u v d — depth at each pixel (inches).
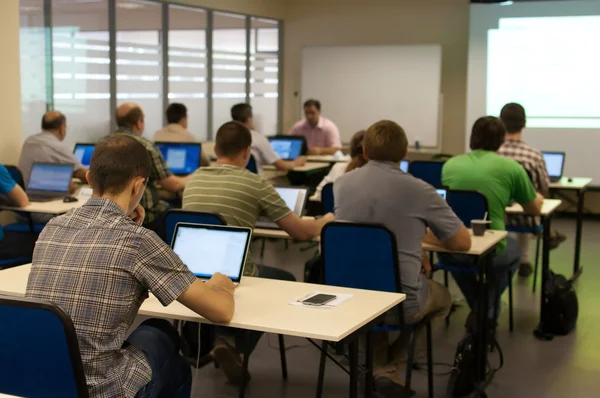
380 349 135.7
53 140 213.5
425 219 129.3
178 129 273.3
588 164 345.7
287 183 318.0
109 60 299.4
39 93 265.4
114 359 82.7
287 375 150.5
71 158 213.6
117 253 80.7
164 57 330.6
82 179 220.5
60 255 82.0
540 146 352.2
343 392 142.2
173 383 95.3
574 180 261.1
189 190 138.3
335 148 338.6
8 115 219.6
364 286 128.6
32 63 261.1
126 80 309.6
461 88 376.5
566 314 177.3
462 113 377.4
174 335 96.3
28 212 187.5
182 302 85.7
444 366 156.1
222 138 139.7
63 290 80.5
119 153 84.8
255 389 142.9
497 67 355.3
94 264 80.5
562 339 176.7
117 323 81.4
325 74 393.4
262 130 403.9
